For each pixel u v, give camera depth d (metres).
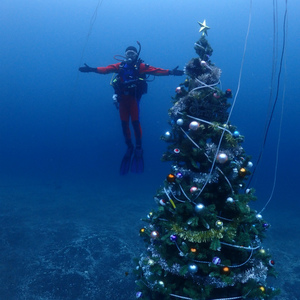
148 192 16.81
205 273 2.61
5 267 5.95
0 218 9.27
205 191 2.68
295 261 7.21
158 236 2.85
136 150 5.27
